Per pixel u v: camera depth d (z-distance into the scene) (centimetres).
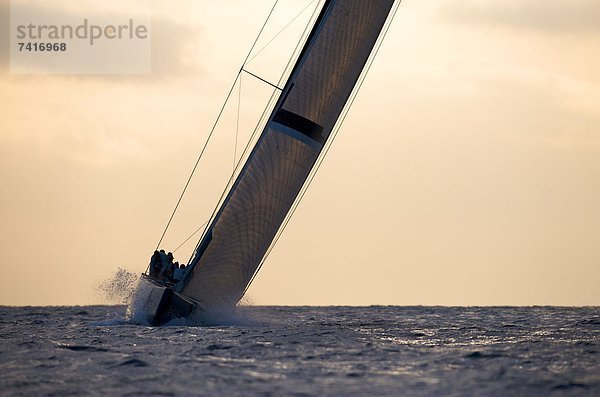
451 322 13350
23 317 14812
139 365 7412
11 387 6544
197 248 10850
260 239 10825
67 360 7750
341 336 9825
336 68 10756
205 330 10100
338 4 10738
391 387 6425
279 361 7612
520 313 17712
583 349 8556
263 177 10706
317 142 10775
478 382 6638
